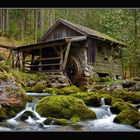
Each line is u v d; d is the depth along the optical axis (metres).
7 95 7.20
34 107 7.67
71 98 7.72
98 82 16.33
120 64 21.12
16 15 31.45
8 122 6.61
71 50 18.16
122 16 23.34
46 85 14.64
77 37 16.12
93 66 17.73
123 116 7.11
